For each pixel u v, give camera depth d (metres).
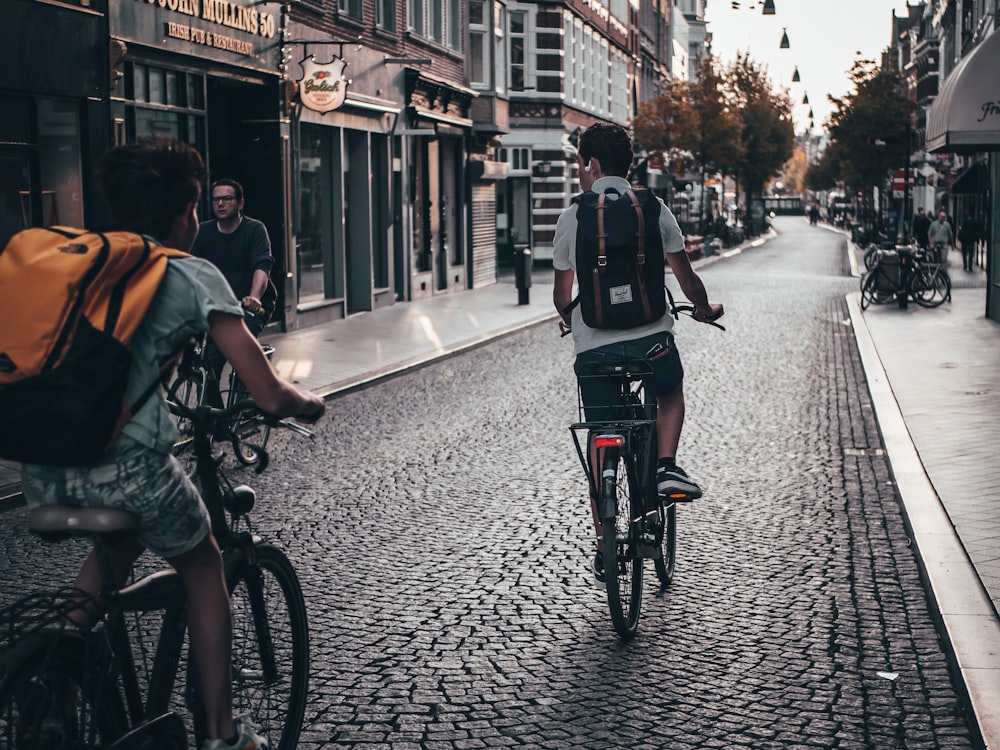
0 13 12.42
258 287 9.76
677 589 6.28
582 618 5.80
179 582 3.34
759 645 5.41
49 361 2.83
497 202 44.53
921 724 4.52
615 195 5.48
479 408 12.55
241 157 19.27
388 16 24.98
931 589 5.95
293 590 3.91
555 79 44.31
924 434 10.33
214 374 8.53
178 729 3.32
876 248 35.31
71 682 3.02
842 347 18.05
